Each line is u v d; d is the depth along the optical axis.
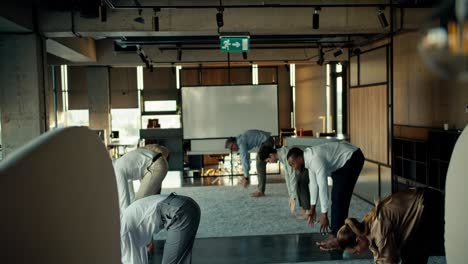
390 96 7.14
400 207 2.94
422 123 8.11
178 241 3.44
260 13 7.78
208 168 13.95
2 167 0.73
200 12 7.70
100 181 1.29
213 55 13.22
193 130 11.59
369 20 7.71
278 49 13.27
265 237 5.46
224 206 7.34
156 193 4.77
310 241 5.24
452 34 0.87
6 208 0.69
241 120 11.68
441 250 4.47
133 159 4.66
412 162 7.89
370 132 7.91
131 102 17.72
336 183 4.86
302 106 17.69
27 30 7.39
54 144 0.96
